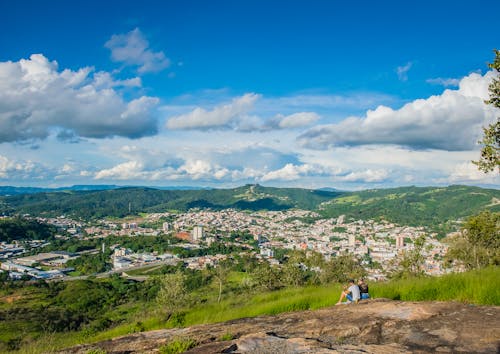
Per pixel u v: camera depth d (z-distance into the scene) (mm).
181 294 32812
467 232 30234
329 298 15695
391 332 6094
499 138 16484
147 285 93250
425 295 12195
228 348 5758
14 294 83375
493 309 6801
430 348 5180
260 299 21391
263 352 5480
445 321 6297
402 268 33688
